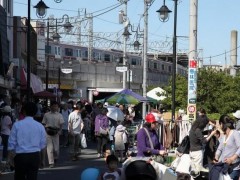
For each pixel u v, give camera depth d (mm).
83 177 8883
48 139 18797
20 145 10719
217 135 15438
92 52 85125
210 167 12570
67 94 77688
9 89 34844
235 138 12797
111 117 24266
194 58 22469
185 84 33031
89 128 31609
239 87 32969
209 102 31969
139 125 25094
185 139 15008
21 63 42812
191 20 22547
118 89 80188
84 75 79625
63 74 76688
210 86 32094
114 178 11234
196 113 22781
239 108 32281
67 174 16984
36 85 41594
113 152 20703
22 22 48906
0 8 32625
